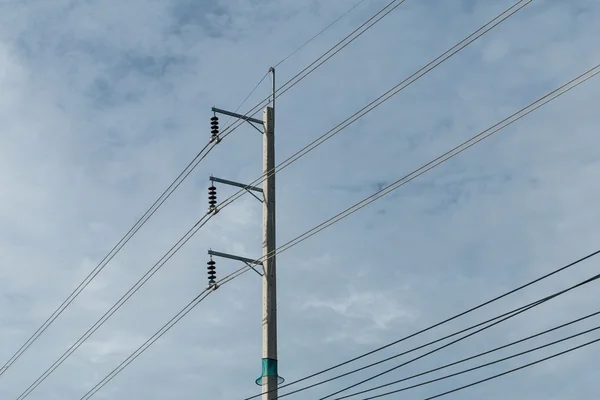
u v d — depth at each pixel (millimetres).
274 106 30688
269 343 27938
